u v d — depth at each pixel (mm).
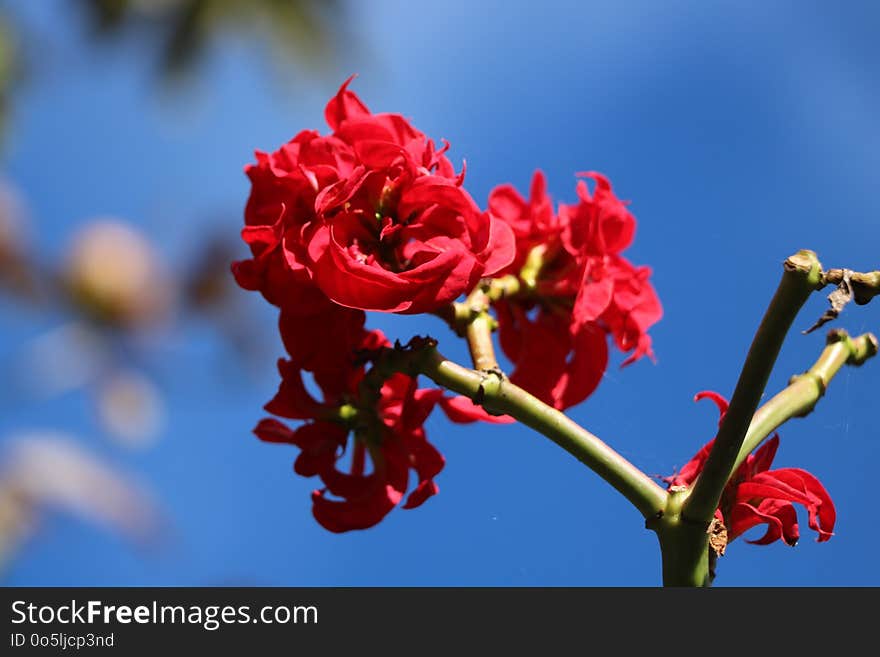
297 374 1191
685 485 1146
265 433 1211
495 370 1153
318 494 1194
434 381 1161
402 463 1192
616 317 1228
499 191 1236
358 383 1191
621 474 1141
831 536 1159
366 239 1173
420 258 1162
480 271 1157
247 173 1183
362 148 1168
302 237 1160
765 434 1154
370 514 1191
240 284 1173
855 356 1177
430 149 1179
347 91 1196
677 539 1137
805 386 1166
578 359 1227
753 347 1110
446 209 1169
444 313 1191
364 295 1150
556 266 1228
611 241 1224
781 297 1104
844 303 1101
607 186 1225
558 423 1145
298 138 1180
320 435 1193
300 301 1169
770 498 1159
